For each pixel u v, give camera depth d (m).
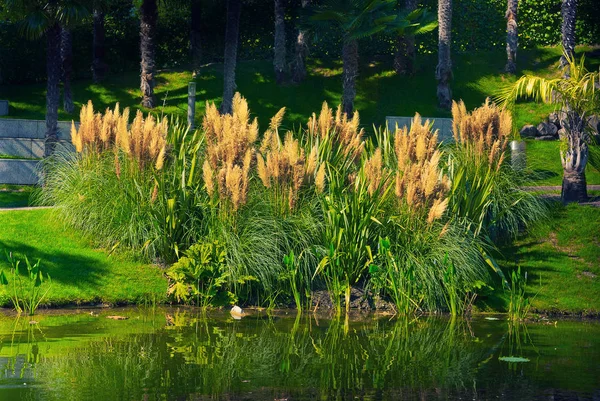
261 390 8.30
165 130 16.31
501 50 36.09
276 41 33.72
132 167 15.53
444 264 14.17
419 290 14.30
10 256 13.31
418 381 8.84
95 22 33.53
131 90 33.41
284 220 14.98
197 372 9.00
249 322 12.57
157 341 10.72
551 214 17.22
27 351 9.95
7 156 26.88
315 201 15.27
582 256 15.94
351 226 14.69
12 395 7.90
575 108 18.09
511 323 13.13
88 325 11.88
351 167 16.38
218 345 10.55
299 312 13.78
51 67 23.70
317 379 8.83
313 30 30.83
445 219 15.46
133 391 8.15
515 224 16.53
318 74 34.78
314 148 15.33
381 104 33.00
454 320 13.34
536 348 10.87
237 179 14.45
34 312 12.95
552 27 36.03
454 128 17.16
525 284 14.94
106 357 9.65
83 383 8.42
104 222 15.46
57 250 14.95
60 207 16.00
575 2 31.34
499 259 15.78
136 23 35.03
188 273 14.27
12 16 24.58
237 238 14.68
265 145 16.23
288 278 14.53
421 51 36.25
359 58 36.12
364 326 12.47
